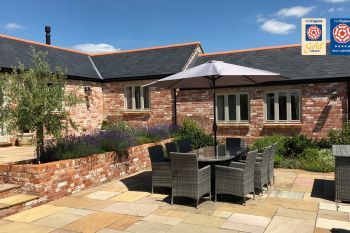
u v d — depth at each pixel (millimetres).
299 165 10875
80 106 17172
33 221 6121
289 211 6574
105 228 5766
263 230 5617
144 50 20141
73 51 20125
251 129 15359
